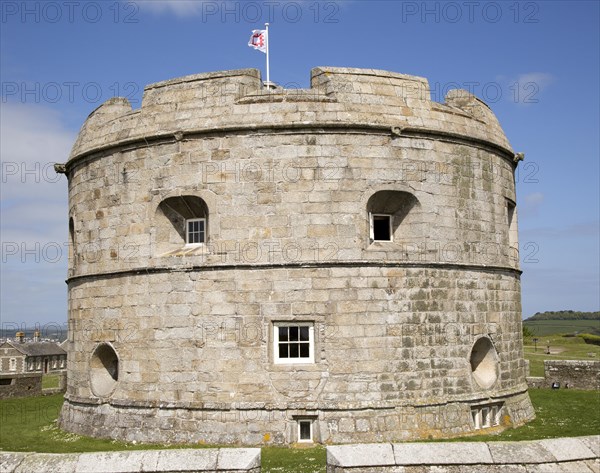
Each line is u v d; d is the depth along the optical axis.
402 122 20.95
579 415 24.42
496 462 10.06
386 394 19.73
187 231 21.75
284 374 19.59
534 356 54.12
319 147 20.34
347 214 20.19
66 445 19.94
